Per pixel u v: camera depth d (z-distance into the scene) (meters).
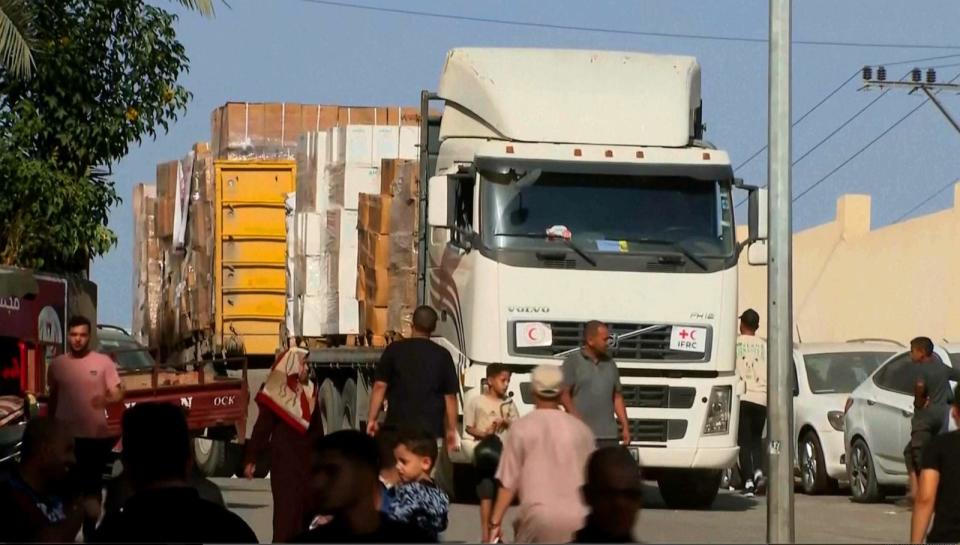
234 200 38.81
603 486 9.59
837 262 54.50
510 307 25.36
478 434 21.20
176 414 10.20
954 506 13.03
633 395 25.77
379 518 10.24
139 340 48.31
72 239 30.86
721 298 25.98
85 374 20.31
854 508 27.20
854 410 28.86
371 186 34.81
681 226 26.05
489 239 25.52
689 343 25.80
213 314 39.19
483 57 27.66
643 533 22.25
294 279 36.91
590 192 25.91
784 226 20.77
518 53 27.70
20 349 25.77
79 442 20.16
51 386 20.38
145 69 31.61
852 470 28.86
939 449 13.13
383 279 31.44
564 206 25.77
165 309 44.75
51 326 26.61
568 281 25.52
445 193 25.58
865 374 31.86
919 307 49.34
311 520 12.87
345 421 32.84
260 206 38.84
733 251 26.17
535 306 25.41
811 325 55.97
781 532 20.47
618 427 25.58
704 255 25.97
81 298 28.16
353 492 10.18
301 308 36.06
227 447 35.97
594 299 25.56
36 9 31.03
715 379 26.09
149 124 31.62
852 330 53.25
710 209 26.20
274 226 38.78
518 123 26.50
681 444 25.97
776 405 20.64
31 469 13.08
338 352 32.44
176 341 43.44
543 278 25.45
